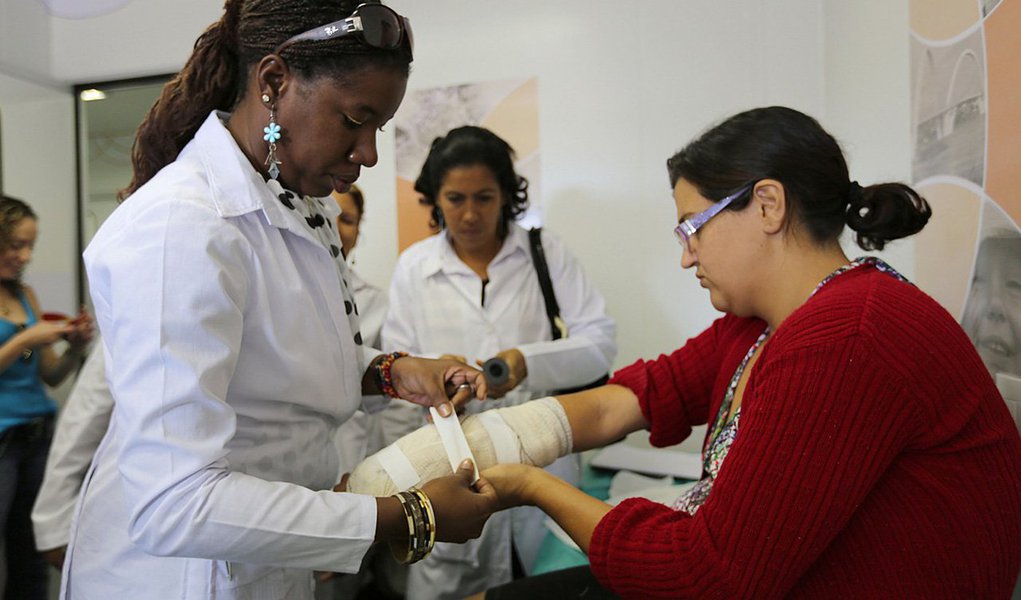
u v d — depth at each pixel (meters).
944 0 1.30
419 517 0.81
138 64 2.69
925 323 0.71
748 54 2.24
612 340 1.88
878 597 0.70
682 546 0.74
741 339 1.04
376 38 0.76
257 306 0.80
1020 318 1.02
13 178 2.87
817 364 0.69
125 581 0.87
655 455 2.01
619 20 2.33
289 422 0.89
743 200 0.84
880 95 1.68
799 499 0.68
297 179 0.85
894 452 0.68
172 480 0.69
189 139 0.92
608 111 2.35
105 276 0.74
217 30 0.86
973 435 0.71
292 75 0.78
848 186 0.85
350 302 1.04
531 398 1.87
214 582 0.85
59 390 2.78
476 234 1.80
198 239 0.73
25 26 2.66
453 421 1.02
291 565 0.75
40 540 1.54
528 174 2.41
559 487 0.91
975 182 1.17
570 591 1.16
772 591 0.69
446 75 2.46
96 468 0.95
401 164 2.51
